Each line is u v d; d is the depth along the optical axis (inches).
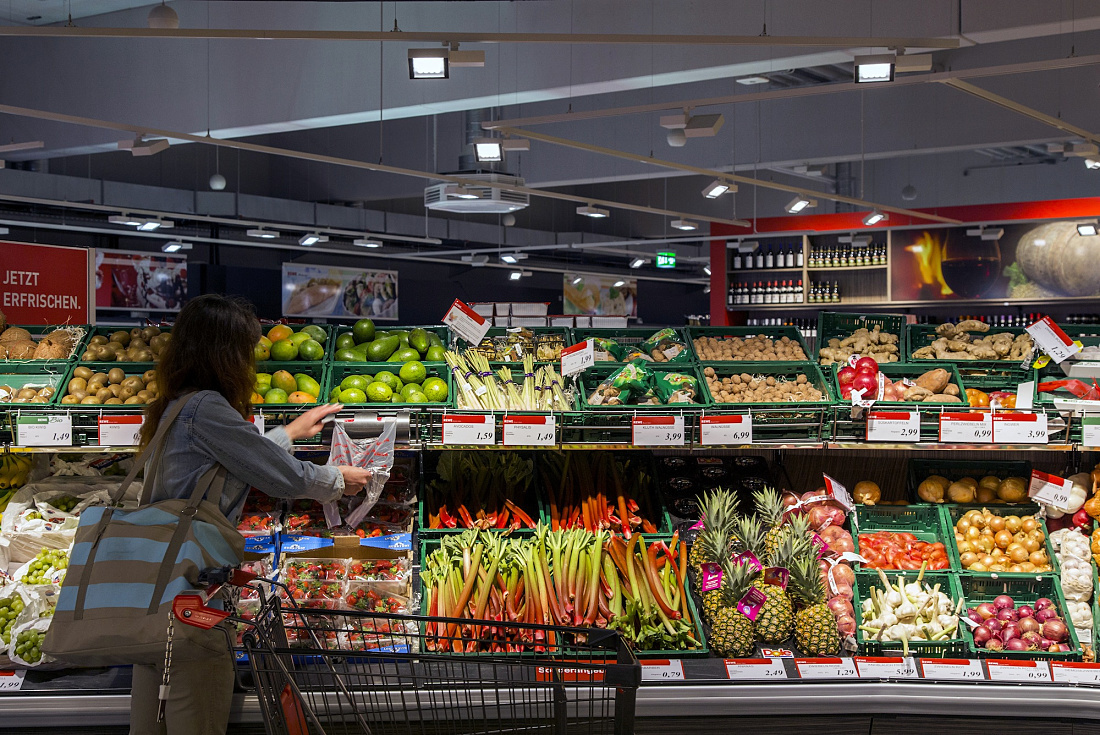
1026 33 309.0
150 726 101.8
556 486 160.9
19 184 616.4
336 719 116.6
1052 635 133.7
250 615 129.0
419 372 154.6
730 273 612.7
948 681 129.2
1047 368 162.6
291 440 113.3
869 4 327.3
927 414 144.5
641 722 128.6
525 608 135.1
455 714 116.1
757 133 533.3
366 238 740.7
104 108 475.8
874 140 498.3
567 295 1008.9
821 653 132.9
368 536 141.1
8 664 126.3
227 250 791.7
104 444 133.9
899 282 556.7
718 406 142.9
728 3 352.2
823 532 149.9
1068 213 517.3
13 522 141.7
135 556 95.7
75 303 222.2
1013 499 155.8
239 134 456.1
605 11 378.3
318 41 427.2
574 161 588.4
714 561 140.6
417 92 410.6
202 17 445.1
